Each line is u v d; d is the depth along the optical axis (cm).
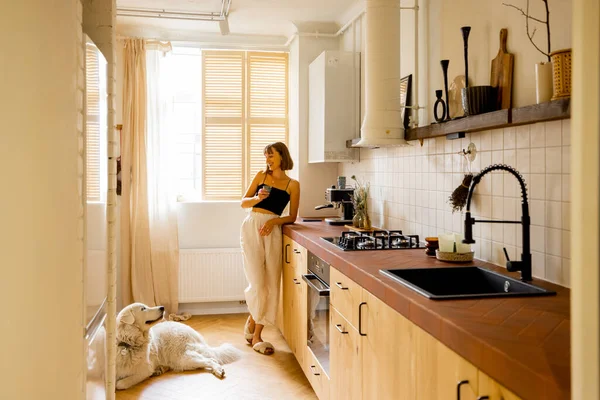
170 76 504
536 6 218
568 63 184
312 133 476
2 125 84
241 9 444
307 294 341
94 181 185
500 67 241
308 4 432
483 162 257
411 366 179
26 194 97
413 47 340
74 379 142
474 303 175
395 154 368
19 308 93
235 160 524
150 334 360
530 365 116
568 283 200
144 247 490
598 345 73
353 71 441
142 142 488
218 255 509
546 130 212
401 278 213
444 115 289
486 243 255
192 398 327
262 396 331
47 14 112
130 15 452
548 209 212
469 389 141
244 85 525
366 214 395
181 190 532
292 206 422
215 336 450
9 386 87
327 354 292
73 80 141
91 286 179
